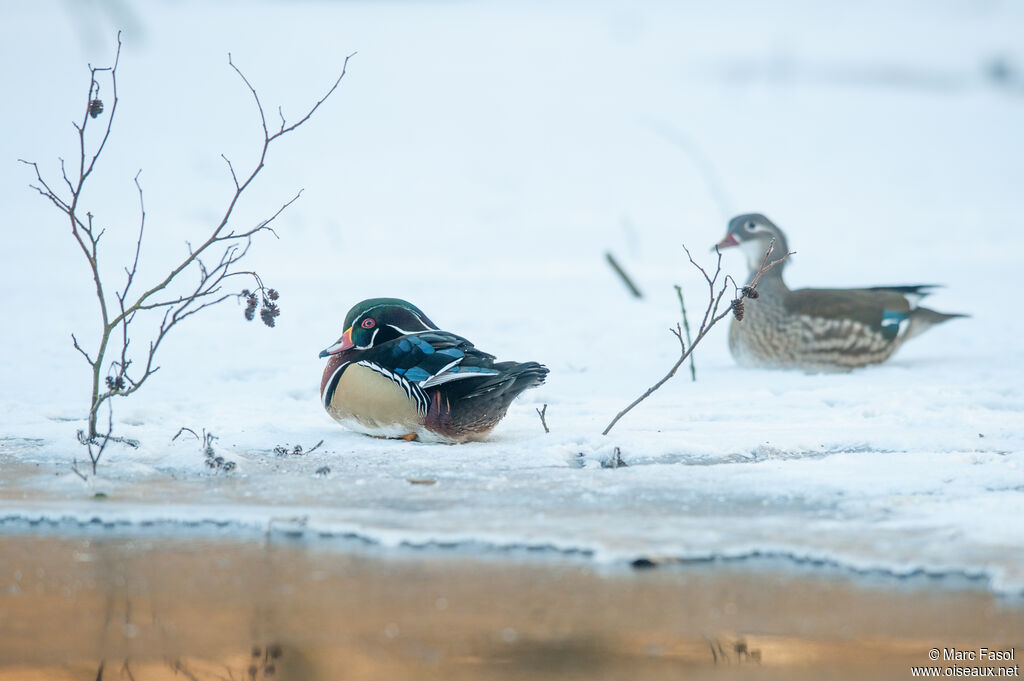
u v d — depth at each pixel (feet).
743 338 47.29
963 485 28.48
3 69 140.87
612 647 20.70
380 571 23.82
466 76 167.84
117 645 20.98
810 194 108.47
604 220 96.73
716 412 37.47
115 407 37.29
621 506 27.12
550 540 24.58
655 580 23.21
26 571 24.08
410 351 32.73
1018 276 71.77
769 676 19.47
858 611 21.85
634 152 125.59
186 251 78.89
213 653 20.74
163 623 21.84
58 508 26.78
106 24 173.37
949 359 48.83
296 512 26.58
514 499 27.68
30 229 82.48
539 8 275.39
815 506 27.07
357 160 115.55
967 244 85.46
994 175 119.03
